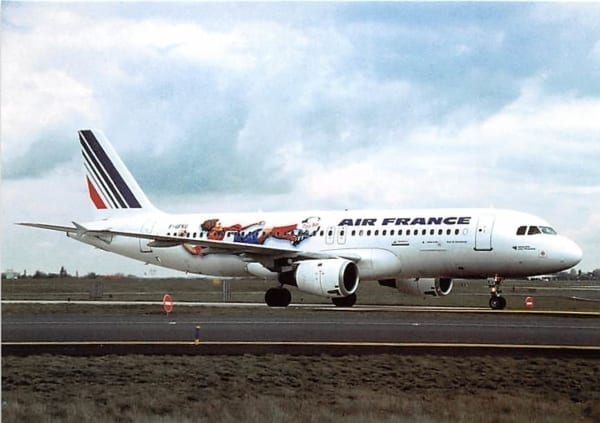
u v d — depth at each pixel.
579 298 64.38
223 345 25.95
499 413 19.47
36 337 28.83
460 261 45.59
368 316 37.47
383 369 23.30
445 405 20.03
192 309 44.66
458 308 48.12
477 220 45.28
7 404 20.27
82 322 34.47
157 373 22.89
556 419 19.08
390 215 47.91
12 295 73.75
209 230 53.78
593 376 22.38
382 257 46.97
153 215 57.72
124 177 59.22
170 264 56.53
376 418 19.08
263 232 51.34
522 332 29.34
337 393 21.11
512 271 44.94
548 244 43.91
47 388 21.77
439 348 25.22
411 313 40.06
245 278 56.25
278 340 27.47
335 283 44.09
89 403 20.34
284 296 48.88
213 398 20.97
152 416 19.50
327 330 30.28
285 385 22.02
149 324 33.16
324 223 49.44
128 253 58.31
